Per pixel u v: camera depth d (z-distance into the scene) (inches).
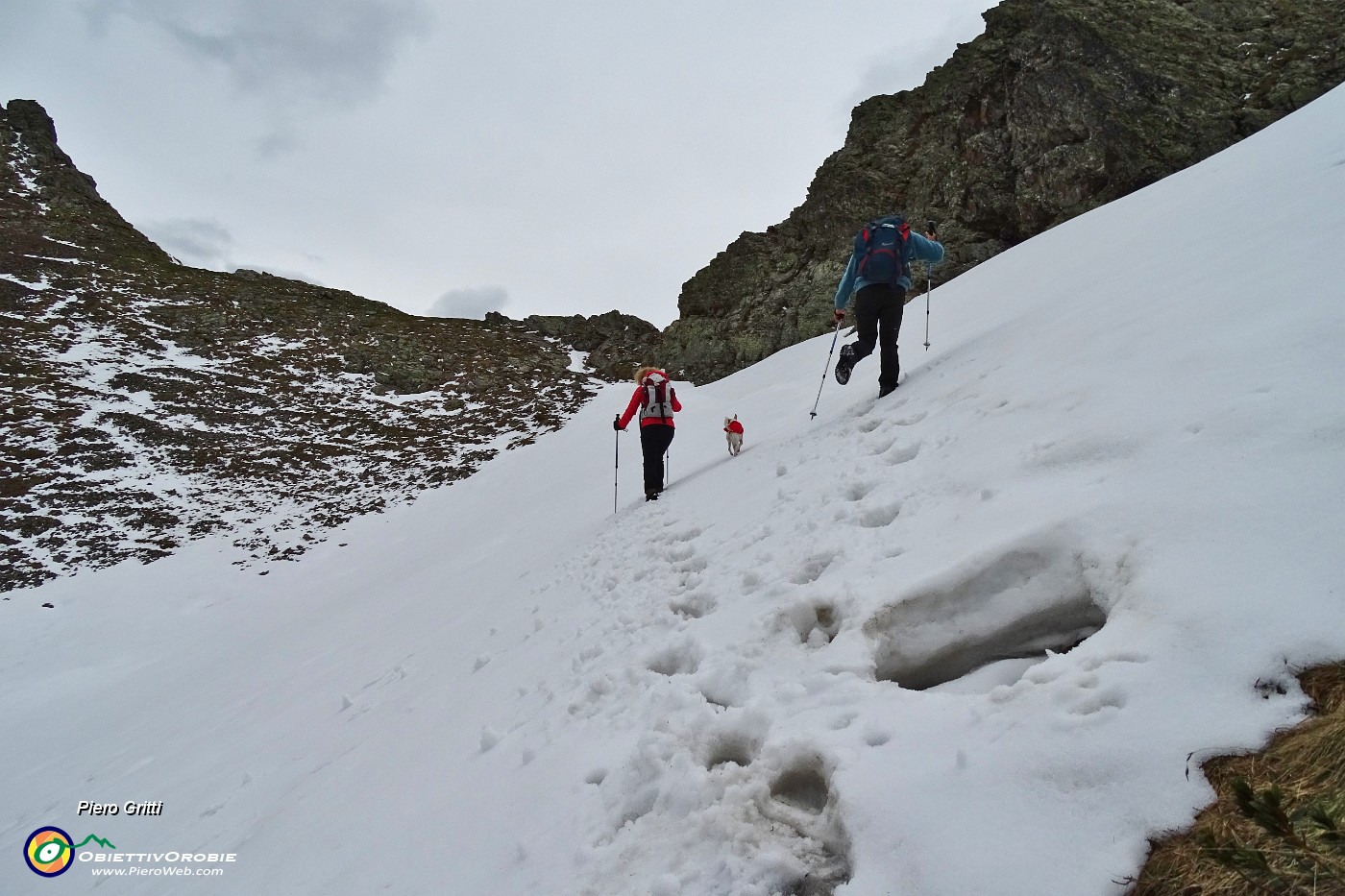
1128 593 94.2
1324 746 61.2
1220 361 134.8
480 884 100.8
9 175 2669.8
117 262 2201.0
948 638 116.7
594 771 115.0
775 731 103.8
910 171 1174.3
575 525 527.5
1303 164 287.3
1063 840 67.0
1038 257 620.4
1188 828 61.9
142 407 1380.4
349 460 1295.5
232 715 363.6
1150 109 881.5
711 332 1336.1
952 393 229.3
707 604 168.9
